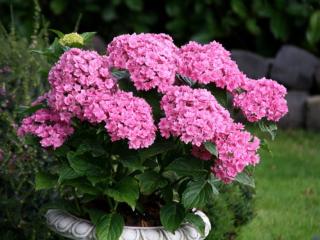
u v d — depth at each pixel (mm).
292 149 7793
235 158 3115
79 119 3283
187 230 3357
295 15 9078
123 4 9297
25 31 9000
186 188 3211
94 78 3145
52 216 3479
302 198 6211
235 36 9445
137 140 3064
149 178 3279
